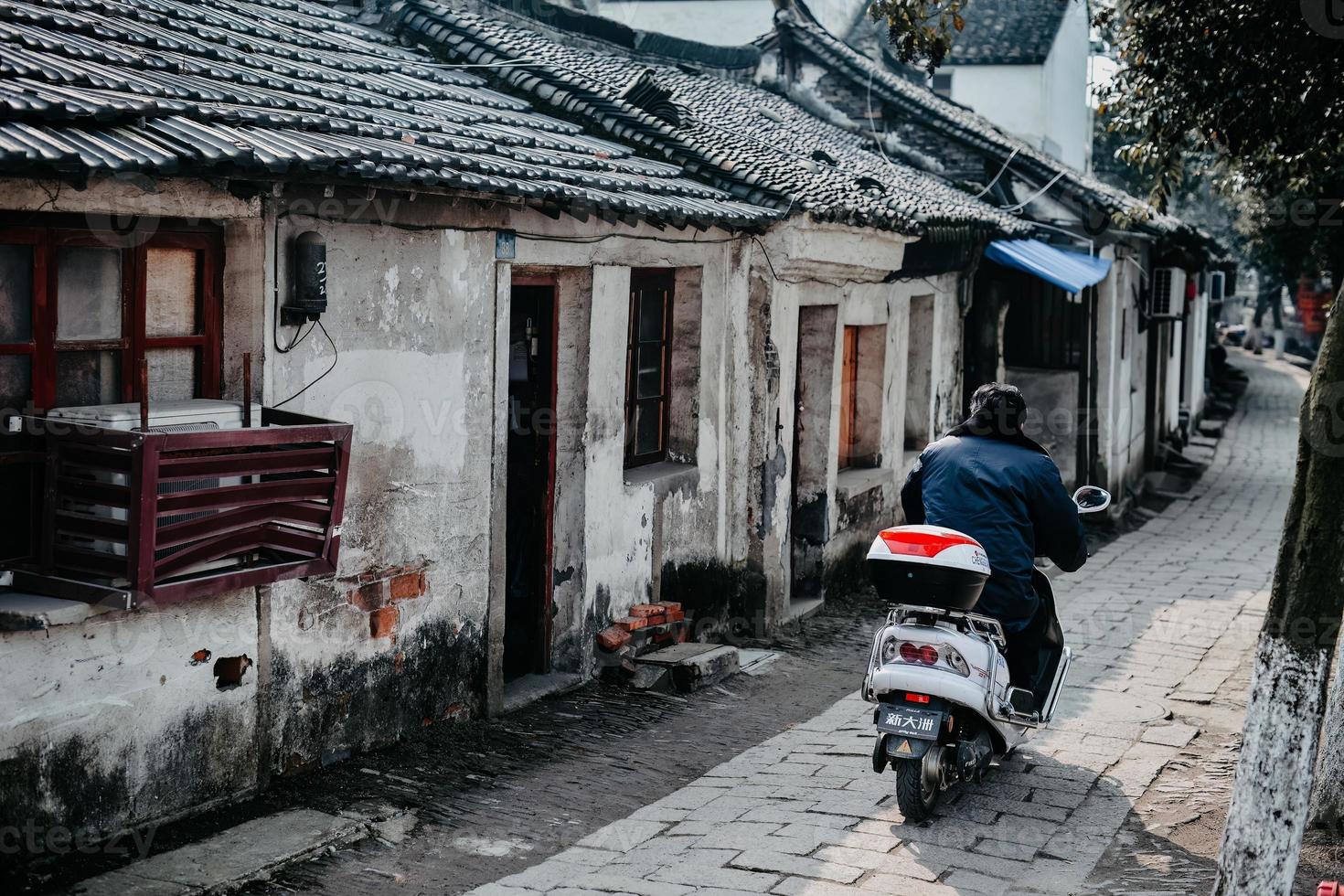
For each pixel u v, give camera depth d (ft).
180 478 16.08
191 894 15.88
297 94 22.07
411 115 24.08
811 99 54.49
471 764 21.63
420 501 21.99
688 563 30.42
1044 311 52.39
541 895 16.61
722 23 64.03
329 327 20.02
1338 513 13.89
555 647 26.66
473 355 22.97
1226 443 79.36
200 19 24.98
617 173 26.53
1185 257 61.31
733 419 31.53
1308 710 14.19
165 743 17.63
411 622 22.02
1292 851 14.29
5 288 16.24
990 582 19.86
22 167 14.66
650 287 29.50
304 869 17.24
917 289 41.47
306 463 17.72
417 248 21.49
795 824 19.19
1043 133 82.84
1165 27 27.55
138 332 17.75
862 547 38.70
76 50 19.04
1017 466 20.34
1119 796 20.34
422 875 17.30
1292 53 26.25
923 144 52.70
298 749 19.98
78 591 15.92
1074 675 27.99
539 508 26.35
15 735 15.71
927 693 18.56
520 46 34.01
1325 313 123.54
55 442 16.15
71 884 15.88
